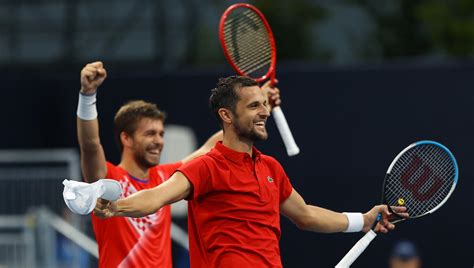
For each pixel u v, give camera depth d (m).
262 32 22.39
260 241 17.03
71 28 48.06
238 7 22.03
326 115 38.84
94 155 20.02
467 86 38.19
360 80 38.75
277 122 21.44
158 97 40.00
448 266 37.88
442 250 37.88
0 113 41.03
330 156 38.75
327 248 38.47
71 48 47.88
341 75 38.84
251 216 17.06
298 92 39.06
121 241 22.09
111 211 15.52
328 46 49.38
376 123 38.66
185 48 47.72
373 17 49.50
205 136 39.69
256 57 22.34
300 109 38.97
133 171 22.86
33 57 47.94
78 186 14.71
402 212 19.12
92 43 47.88
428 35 49.50
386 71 38.62
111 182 15.05
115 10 47.91
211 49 47.78
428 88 38.41
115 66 47.53
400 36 49.31
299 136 38.94
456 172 19.56
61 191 37.41
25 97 41.00
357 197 38.59
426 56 49.41
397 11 49.47
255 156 17.61
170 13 47.97
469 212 37.88
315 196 38.75
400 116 38.56
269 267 16.98
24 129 41.00
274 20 49.50
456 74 38.25
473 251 37.75
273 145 38.72
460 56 49.38
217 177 17.03
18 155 38.25
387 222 19.17
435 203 19.78
